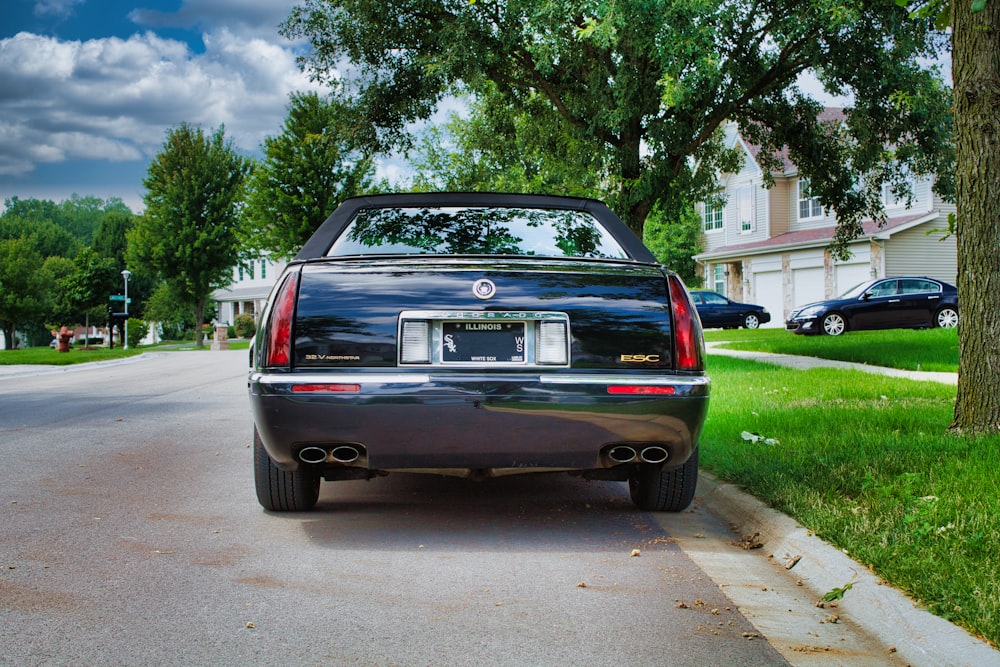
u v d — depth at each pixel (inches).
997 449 216.4
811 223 1336.1
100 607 130.3
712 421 299.0
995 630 110.7
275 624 123.7
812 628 124.8
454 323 158.7
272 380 156.2
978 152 238.5
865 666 111.6
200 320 1918.1
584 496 209.8
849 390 374.9
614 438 160.1
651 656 113.5
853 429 263.7
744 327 1253.1
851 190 706.8
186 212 1881.2
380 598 135.2
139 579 144.1
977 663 105.6
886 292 879.1
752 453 231.5
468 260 162.2
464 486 221.6
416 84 656.4
